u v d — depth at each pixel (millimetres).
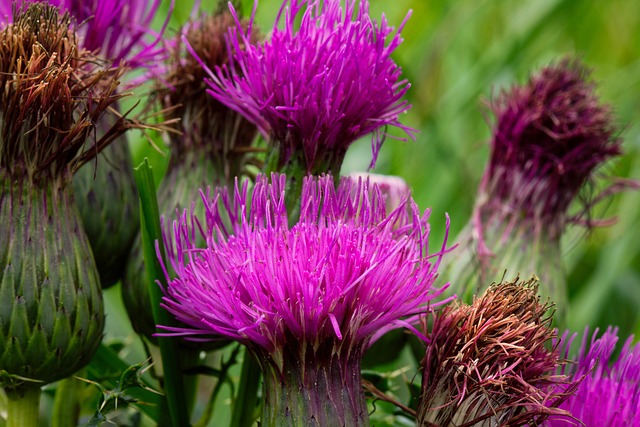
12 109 238
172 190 263
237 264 234
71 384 267
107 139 248
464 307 240
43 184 243
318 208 238
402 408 248
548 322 240
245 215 241
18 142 240
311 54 243
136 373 242
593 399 244
